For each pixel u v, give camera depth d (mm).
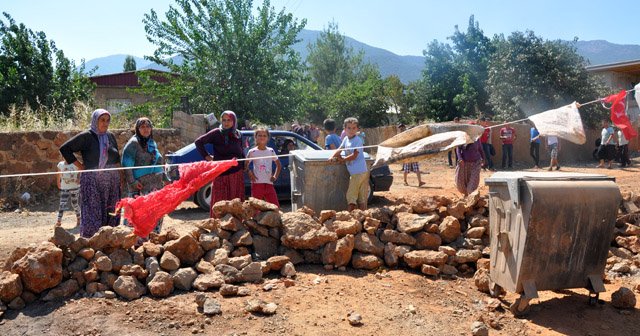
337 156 6992
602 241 4441
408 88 40812
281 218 5703
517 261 4371
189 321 4027
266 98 22719
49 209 10562
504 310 4582
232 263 5023
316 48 51188
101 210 5664
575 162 21672
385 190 10812
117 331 3863
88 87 23188
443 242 5836
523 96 24766
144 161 5973
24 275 4312
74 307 4238
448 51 33438
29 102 20516
